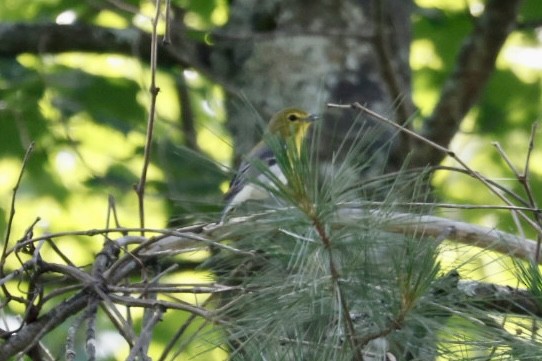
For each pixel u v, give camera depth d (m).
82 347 11.66
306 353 5.74
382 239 5.60
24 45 14.48
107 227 7.79
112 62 16.38
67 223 16.41
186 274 13.49
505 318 6.04
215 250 7.04
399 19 13.02
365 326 5.88
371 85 12.17
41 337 6.98
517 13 13.17
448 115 13.00
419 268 5.54
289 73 12.30
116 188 15.11
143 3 15.20
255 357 5.79
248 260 6.38
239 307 5.94
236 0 13.16
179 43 13.31
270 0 12.76
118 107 15.98
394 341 5.81
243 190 6.63
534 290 6.16
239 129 12.33
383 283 5.55
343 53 12.27
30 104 15.55
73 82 15.87
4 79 15.31
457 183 16.44
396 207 5.82
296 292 5.58
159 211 15.16
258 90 12.37
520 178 7.03
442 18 16.83
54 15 16.22
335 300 5.52
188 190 14.27
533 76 17.34
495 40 13.12
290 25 12.55
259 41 12.58
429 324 5.64
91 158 16.08
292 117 11.52
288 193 5.36
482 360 5.83
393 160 11.61
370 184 5.87
